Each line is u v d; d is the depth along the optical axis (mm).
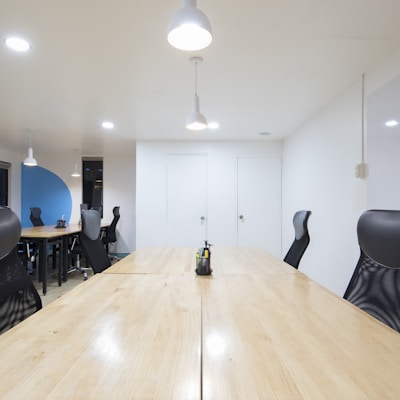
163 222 5035
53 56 2146
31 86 2701
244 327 921
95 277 1580
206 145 5039
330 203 3109
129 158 6562
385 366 692
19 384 617
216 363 707
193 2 1210
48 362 705
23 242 4105
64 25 1768
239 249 2645
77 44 1982
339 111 2912
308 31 1843
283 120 3799
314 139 3570
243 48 2041
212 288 1364
